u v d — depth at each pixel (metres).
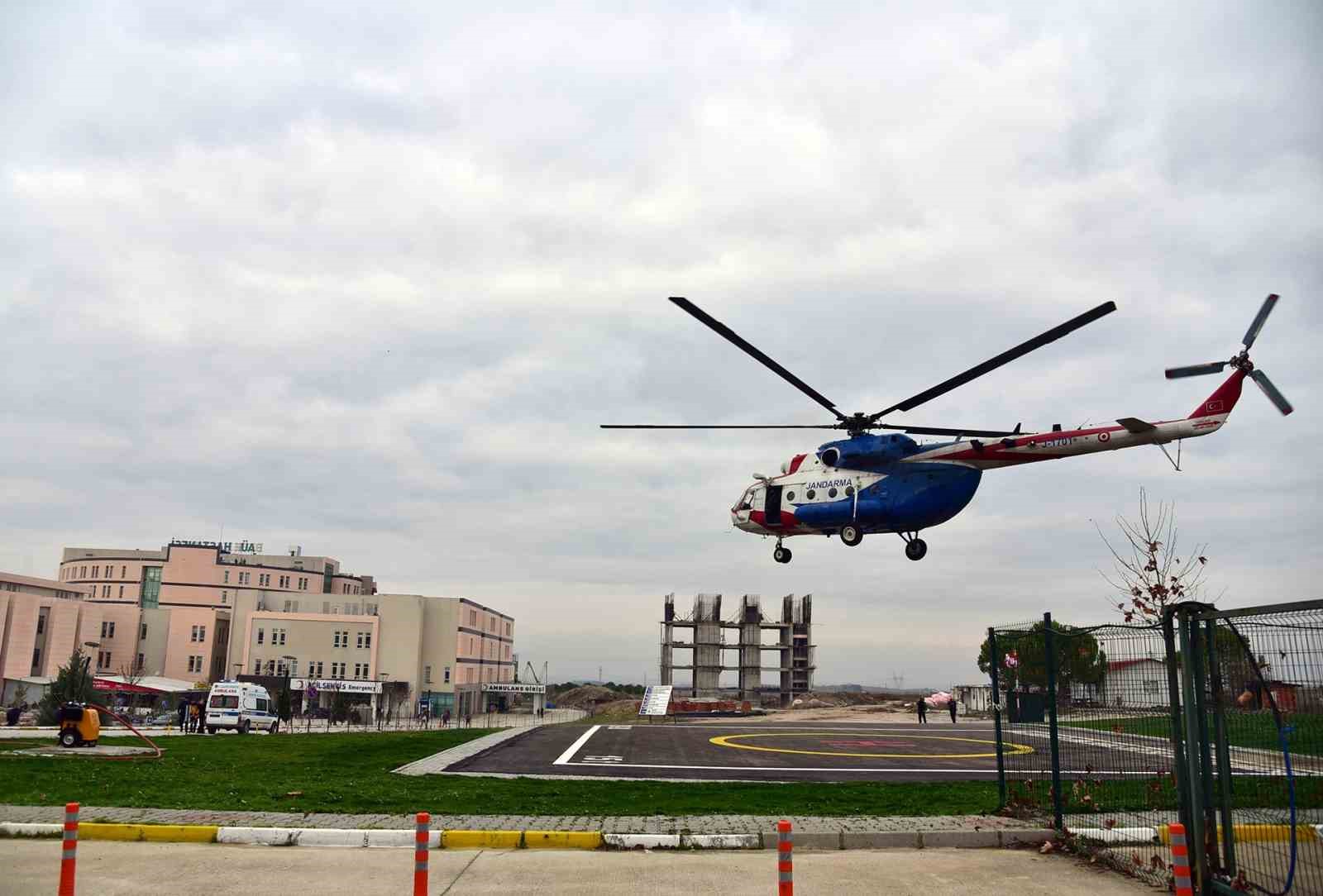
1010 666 15.68
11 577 83.56
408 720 85.31
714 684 112.12
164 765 21.53
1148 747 13.62
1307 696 8.58
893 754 28.31
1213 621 10.26
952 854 12.71
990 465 21.80
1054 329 18.56
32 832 13.00
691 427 23.42
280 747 27.94
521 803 15.70
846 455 23.45
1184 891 8.02
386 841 12.85
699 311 19.00
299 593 104.31
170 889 10.31
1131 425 19.48
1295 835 9.03
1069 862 12.18
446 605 106.25
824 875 11.38
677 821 14.03
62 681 64.94
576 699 173.88
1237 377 18.92
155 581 117.88
